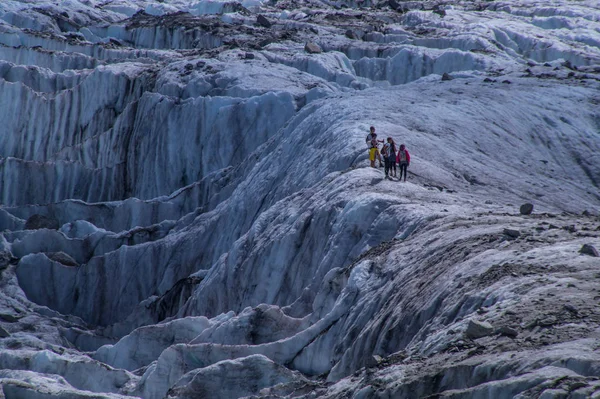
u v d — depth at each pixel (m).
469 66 109.31
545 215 43.06
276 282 53.31
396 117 72.81
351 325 36.81
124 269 79.06
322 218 52.28
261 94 100.44
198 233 76.94
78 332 67.69
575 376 18.64
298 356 38.81
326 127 73.06
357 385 25.44
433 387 22.06
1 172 104.88
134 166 105.06
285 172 71.69
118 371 42.94
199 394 34.56
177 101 103.88
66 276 80.81
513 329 23.23
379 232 46.16
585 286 25.73
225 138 97.88
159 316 67.25
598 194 66.88
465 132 72.88
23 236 87.81
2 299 75.31
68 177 105.62
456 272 31.88
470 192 58.56
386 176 55.06
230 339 43.44
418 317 31.11
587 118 81.19
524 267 29.42
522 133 76.12
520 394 18.78
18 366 44.34
